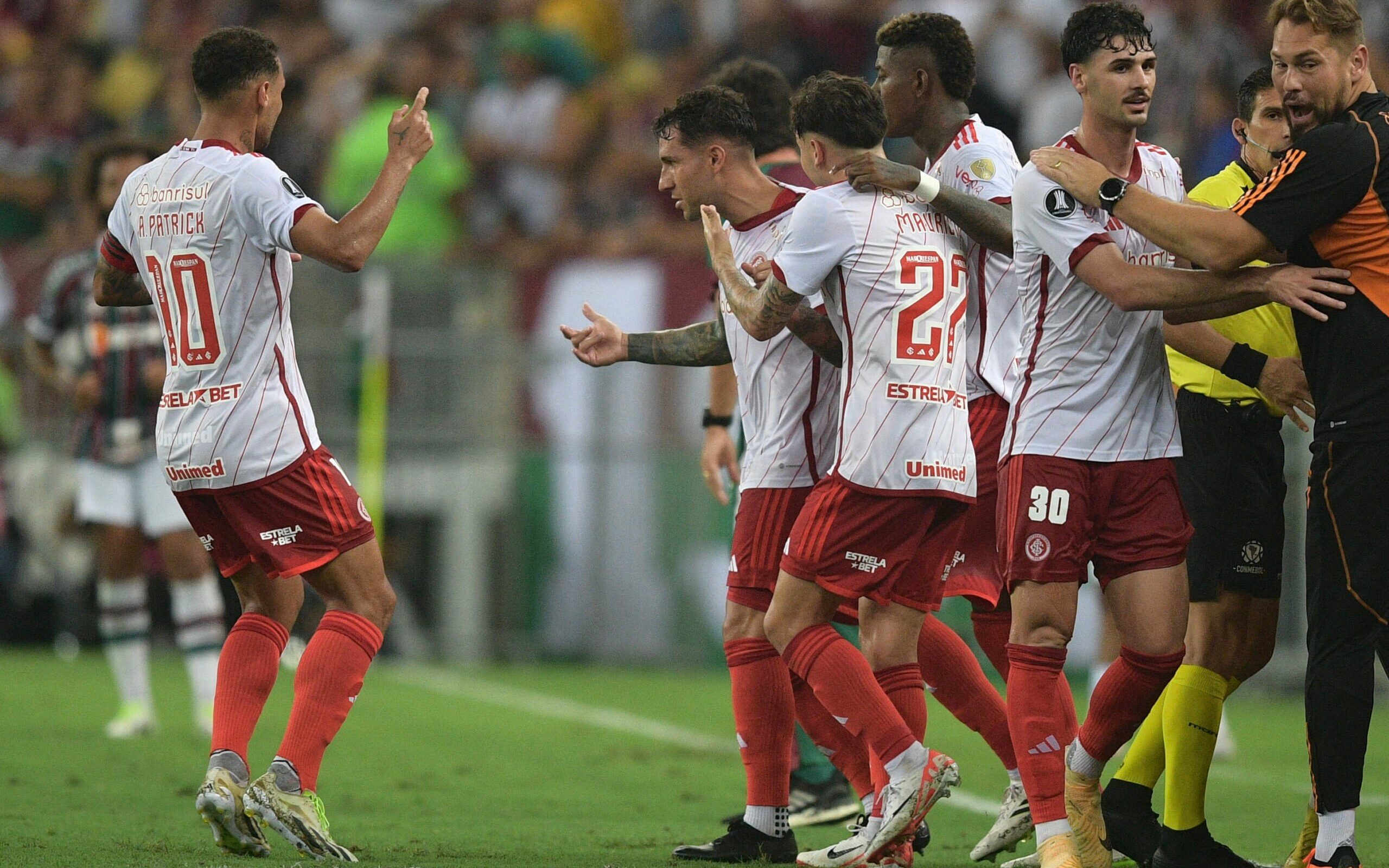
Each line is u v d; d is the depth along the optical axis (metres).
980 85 46.50
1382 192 15.09
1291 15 15.40
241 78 17.03
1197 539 17.78
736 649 18.00
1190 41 41.91
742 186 18.00
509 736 29.17
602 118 50.62
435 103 50.78
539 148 49.59
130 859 16.52
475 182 49.50
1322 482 15.52
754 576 17.86
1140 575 15.97
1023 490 15.98
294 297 40.88
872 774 16.98
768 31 48.75
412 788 23.12
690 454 41.50
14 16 60.25
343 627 17.00
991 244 16.98
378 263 41.50
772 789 17.88
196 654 28.31
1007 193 18.23
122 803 21.00
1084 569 16.02
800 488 17.67
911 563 16.86
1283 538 18.08
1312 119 15.55
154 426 28.34
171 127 53.12
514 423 41.97
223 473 16.73
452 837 19.00
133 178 17.23
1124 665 16.12
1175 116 41.69
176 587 28.36
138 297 18.05
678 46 53.12
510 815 20.86
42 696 33.72
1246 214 15.18
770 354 17.67
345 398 41.12
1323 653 15.64
